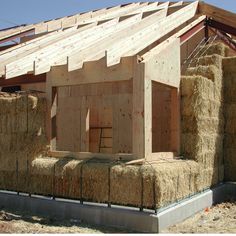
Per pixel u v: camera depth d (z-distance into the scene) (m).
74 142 8.94
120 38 7.33
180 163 5.89
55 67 6.39
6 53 7.34
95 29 8.21
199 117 6.44
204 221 5.74
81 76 6.11
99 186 5.54
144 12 9.18
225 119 7.80
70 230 5.11
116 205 5.40
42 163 6.11
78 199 5.77
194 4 8.89
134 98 5.55
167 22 7.80
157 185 5.09
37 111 6.35
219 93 7.48
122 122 8.38
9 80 7.11
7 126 6.64
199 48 8.38
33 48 7.75
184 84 6.55
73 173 5.75
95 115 9.05
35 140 6.32
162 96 7.92
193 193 6.25
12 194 6.44
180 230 5.18
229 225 5.52
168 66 6.17
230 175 7.78
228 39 9.36
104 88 8.64
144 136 5.45
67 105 9.11
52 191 6.03
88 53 6.52
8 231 4.93
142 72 5.50
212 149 7.06
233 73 7.68
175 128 6.48
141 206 5.19
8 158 6.60
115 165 5.46
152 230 5.03
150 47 7.75
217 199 7.17
